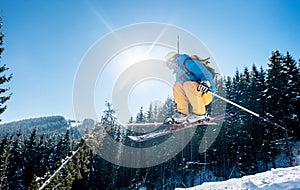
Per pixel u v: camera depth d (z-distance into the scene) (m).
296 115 25.66
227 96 33.53
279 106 26.48
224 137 31.47
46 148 42.69
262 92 29.95
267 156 27.20
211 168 34.22
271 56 29.47
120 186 42.62
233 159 31.52
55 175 15.41
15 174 37.47
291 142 26.61
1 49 18.62
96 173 35.62
